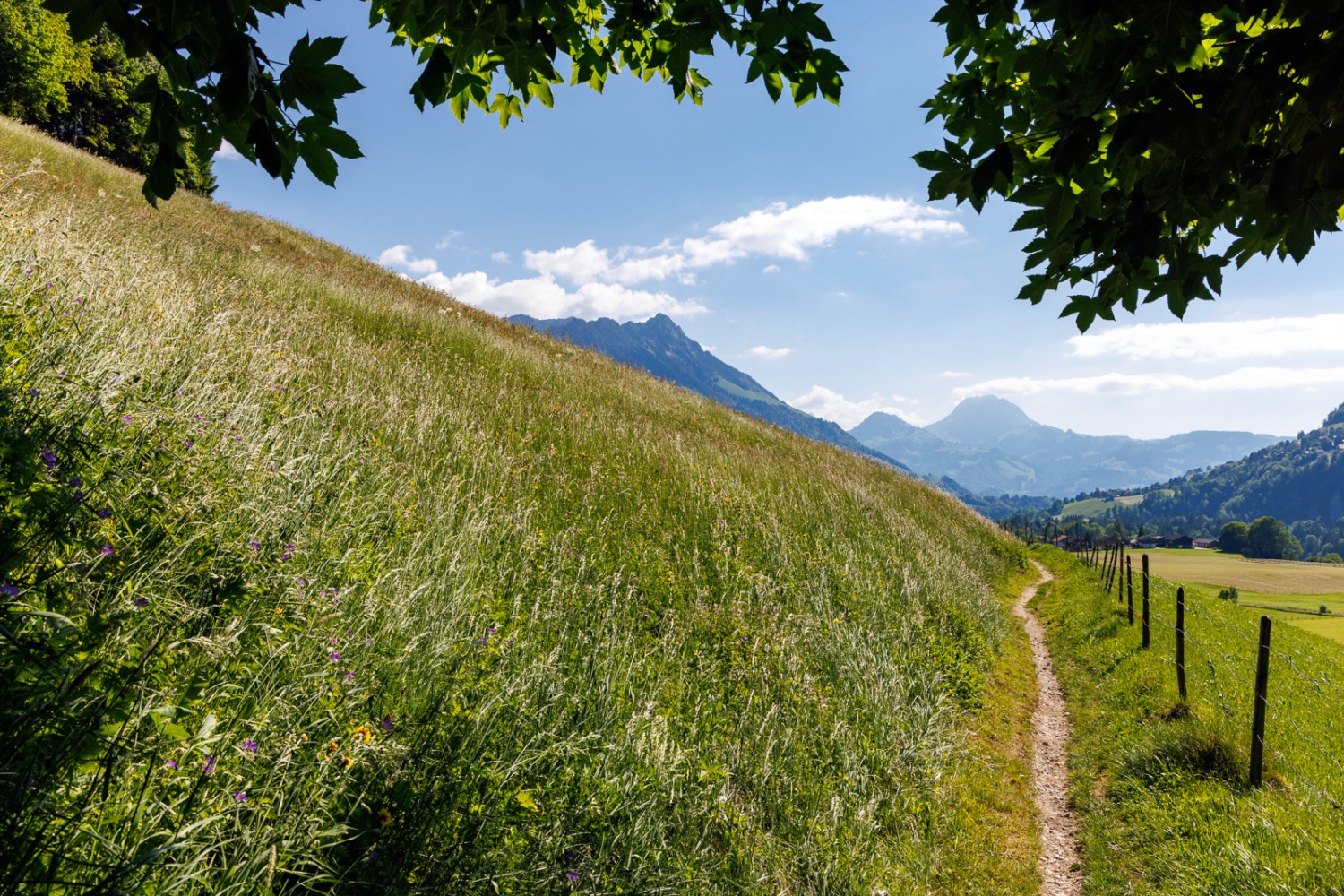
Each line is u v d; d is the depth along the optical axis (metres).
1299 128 2.78
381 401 10.10
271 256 19.39
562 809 4.23
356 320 15.70
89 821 2.19
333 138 2.05
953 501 31.86
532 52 2.60
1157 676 10.25
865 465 29.25
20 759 2.10
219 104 1.82
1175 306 3.38
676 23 3.18
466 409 12.01
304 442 6.90
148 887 2.16
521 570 7.35
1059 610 17.94
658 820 4.68
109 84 43.72
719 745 6.12
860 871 5.36
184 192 25.98
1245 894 5.15
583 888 3.85
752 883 4.75
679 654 7.29
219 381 6.37
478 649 5.18
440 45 2.45
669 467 13.84
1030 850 6.66
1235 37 2.88
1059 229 3.10
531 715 4.79
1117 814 7.07
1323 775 6.89
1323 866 5.15
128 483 3.82
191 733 2.79
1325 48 2.45
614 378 23.86
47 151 18.58
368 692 3.97
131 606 2.95
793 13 3.05
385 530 6.51
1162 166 2.87
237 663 3.37
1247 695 9.27
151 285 7.65
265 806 2.81
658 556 9.39
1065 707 10.73
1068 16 2.66
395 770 3.53
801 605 9.45
